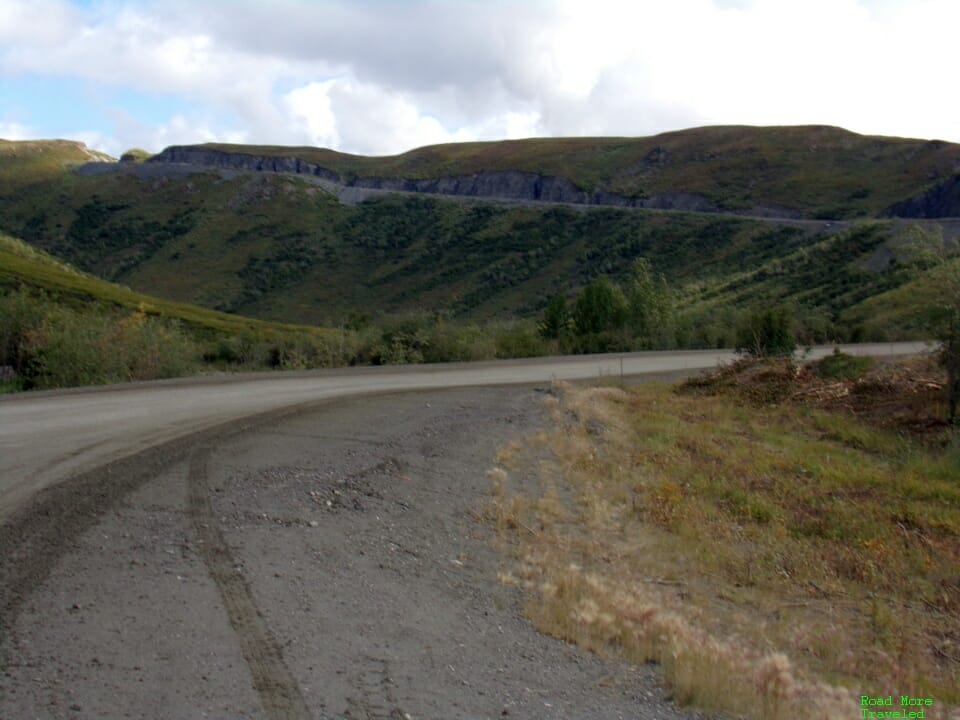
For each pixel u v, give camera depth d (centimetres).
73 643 433
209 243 15662
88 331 1934
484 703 433
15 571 523
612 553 845
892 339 4181
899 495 1288
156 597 508
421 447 1164
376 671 448
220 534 651
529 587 657
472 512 875
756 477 1343
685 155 16200
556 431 1454
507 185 17388
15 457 849
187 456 916
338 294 12488
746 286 7244
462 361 2930
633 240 10869
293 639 471
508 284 10875
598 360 3164
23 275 6738
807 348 2620
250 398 1516
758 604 795
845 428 1786
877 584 912
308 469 918
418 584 619
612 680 494
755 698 502
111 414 1205
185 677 408
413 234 14088
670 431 1653
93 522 642
